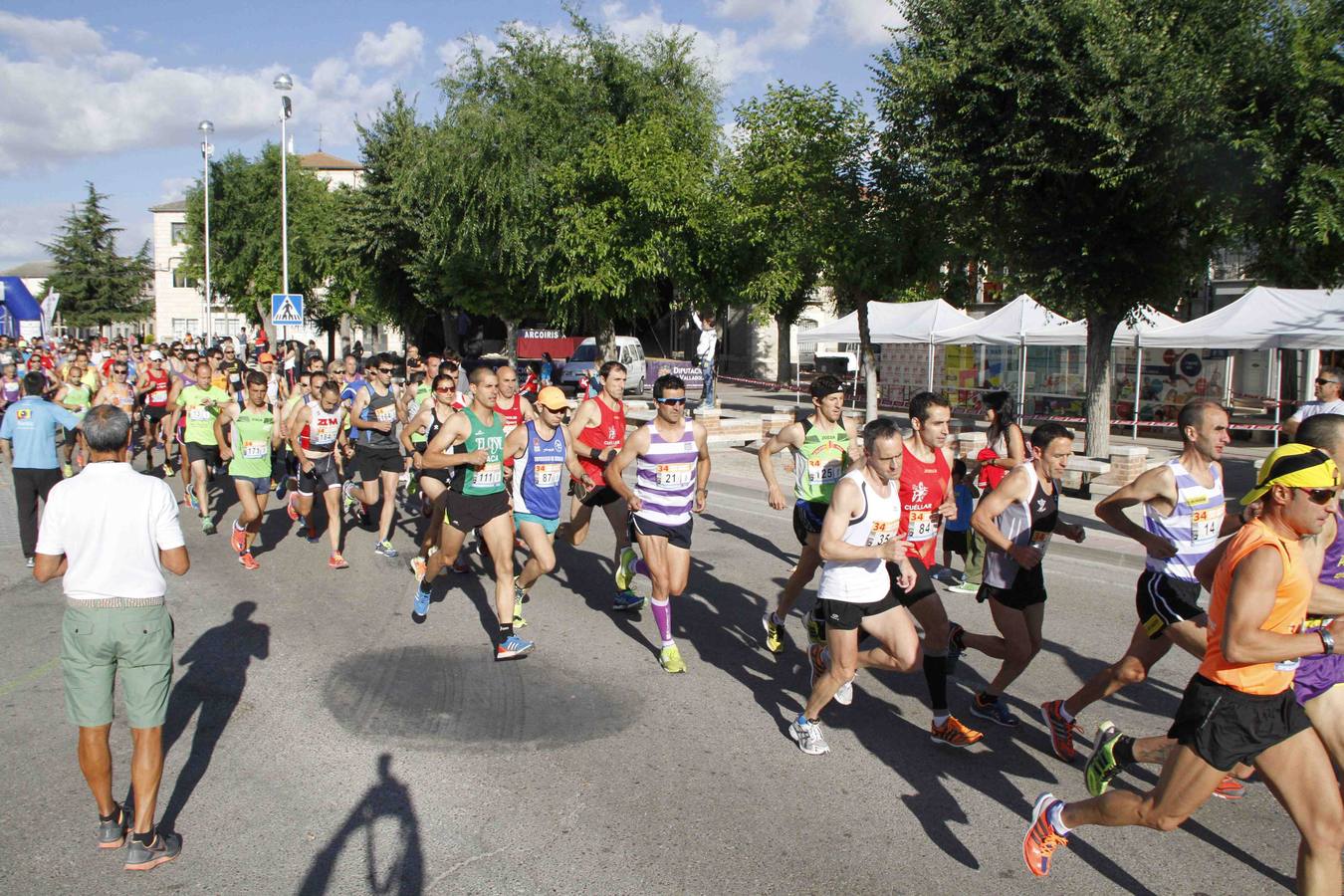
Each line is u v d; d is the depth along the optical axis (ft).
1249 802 15.05
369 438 31.60
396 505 40.98
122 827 13.47
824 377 21.62
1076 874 12.84
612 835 13.67
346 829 13.80
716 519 38.68
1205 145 37.32
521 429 22.45
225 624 23.93
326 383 29.96
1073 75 39.75
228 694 19.15
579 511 26.73
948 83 42.98
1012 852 13.38
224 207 164.55
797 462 21.88
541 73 85.40
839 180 58.75
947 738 16.69
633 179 72.13
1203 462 15.12
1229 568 10.84
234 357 73.05
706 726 17.78
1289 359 79.51
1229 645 10.38
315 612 25.08
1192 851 13.48
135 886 12.28
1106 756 13.60
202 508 35.35
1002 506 16.35
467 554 29.53
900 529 17.28
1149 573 15.52
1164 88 37.42
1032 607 16.89
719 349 154.81
